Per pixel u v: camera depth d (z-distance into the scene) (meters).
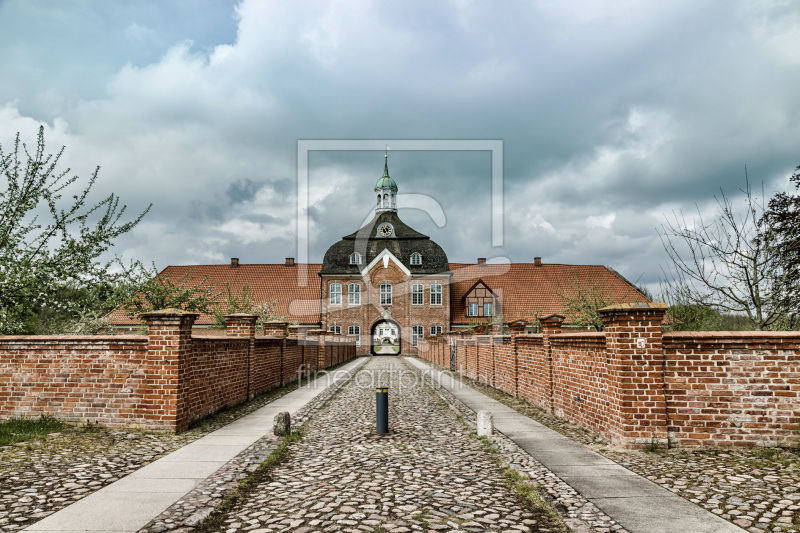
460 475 6.90
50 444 8.38
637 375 8.12
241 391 14.54
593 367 9.58
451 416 12.33
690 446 8.00
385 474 6.96
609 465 7.18
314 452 8.40
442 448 8.69
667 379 8.09
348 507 5.54
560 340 11.53
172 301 23.12
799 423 7.88
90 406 10.05
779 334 7.97
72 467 7.03
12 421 9.80
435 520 5.14
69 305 14.80
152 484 6.33
